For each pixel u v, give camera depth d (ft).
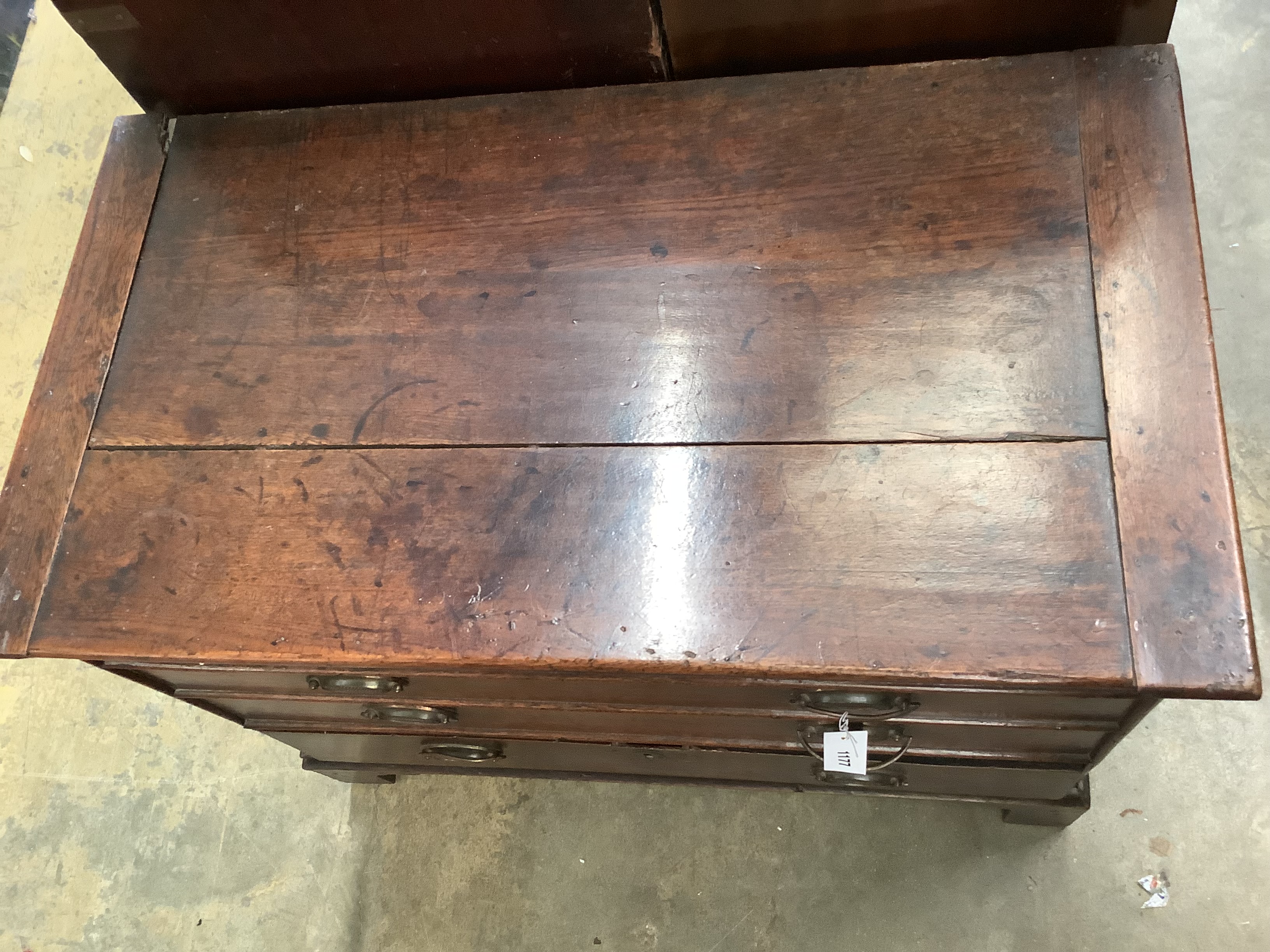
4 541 2.77
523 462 2.58
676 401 2.57
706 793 4.43
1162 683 2.10
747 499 2.43
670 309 2.68
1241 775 4.03
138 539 2.70
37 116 6.29
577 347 2.69
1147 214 2.48
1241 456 4.49
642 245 2.77
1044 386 2.39
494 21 2.89
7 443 5.54
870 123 2.75
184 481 2.75
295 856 4.60
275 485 2.69
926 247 2.59
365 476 2.65
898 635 2.24
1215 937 3.80
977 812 4.17
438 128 3.05
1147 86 2.60
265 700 3.28
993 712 2.69
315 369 2.82
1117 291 2.42
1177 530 2.19
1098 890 3.96
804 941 4.09
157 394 2.88
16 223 6.03
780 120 2.82
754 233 2.71
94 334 3.00
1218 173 4.97
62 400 2.93
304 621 2.51
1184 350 2.33
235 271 3.00
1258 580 4.28
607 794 4.50
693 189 2.80
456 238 2.90
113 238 3.13
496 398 2.67
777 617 2.30
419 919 4.40
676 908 4.24
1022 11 2.69
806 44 2.91
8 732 4.97
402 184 3.00
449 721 3.37
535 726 3.33
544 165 2.93
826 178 2.73
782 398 2.52
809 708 2.71
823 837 4.25
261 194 3.09
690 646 2.31
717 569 2.38
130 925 4.53
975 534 2.29
